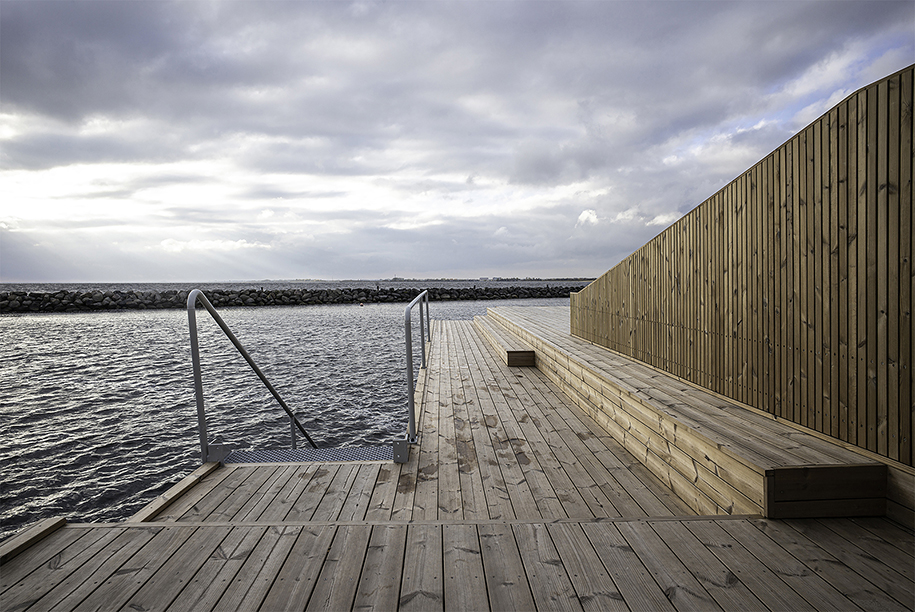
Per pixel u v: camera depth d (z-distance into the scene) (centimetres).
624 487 260
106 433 550
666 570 156
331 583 151
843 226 209
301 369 893
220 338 1365
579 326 605
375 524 187
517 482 265
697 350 329
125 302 2712
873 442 198
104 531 182
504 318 891
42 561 162
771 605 139
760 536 175
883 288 192
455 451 312
